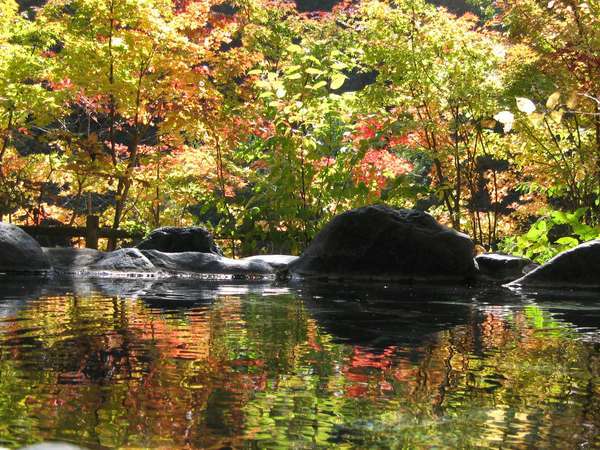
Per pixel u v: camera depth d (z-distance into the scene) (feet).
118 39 30.19
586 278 20.34
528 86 28.63
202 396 6.72
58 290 17.26
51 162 39.11
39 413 6.03
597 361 8.76
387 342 10.04
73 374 7.58
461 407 6.49
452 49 31.99
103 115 41.93
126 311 13.15
